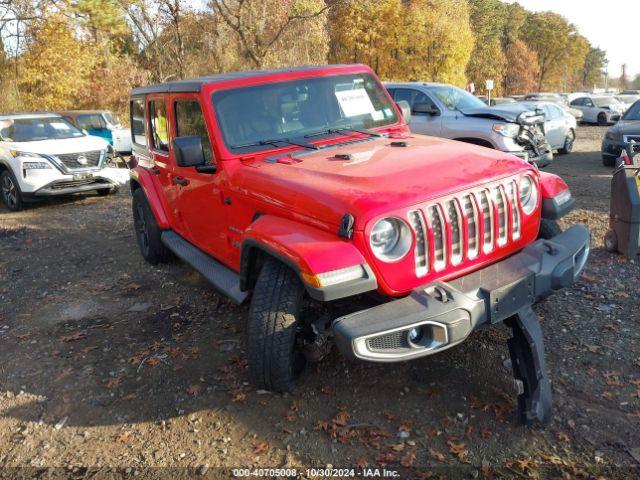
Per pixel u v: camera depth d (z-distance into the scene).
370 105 4.98
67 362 4.52
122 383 4.12
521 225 3.69
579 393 3.51
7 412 3.90
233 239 4.40
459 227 3.33
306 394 3.74
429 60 45.72
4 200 11.34
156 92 5.58
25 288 6.41
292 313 3.42
